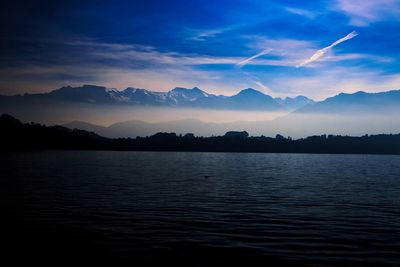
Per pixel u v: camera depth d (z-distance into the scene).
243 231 31.34
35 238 28.30
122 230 31.25
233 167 137.62
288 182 79.12
